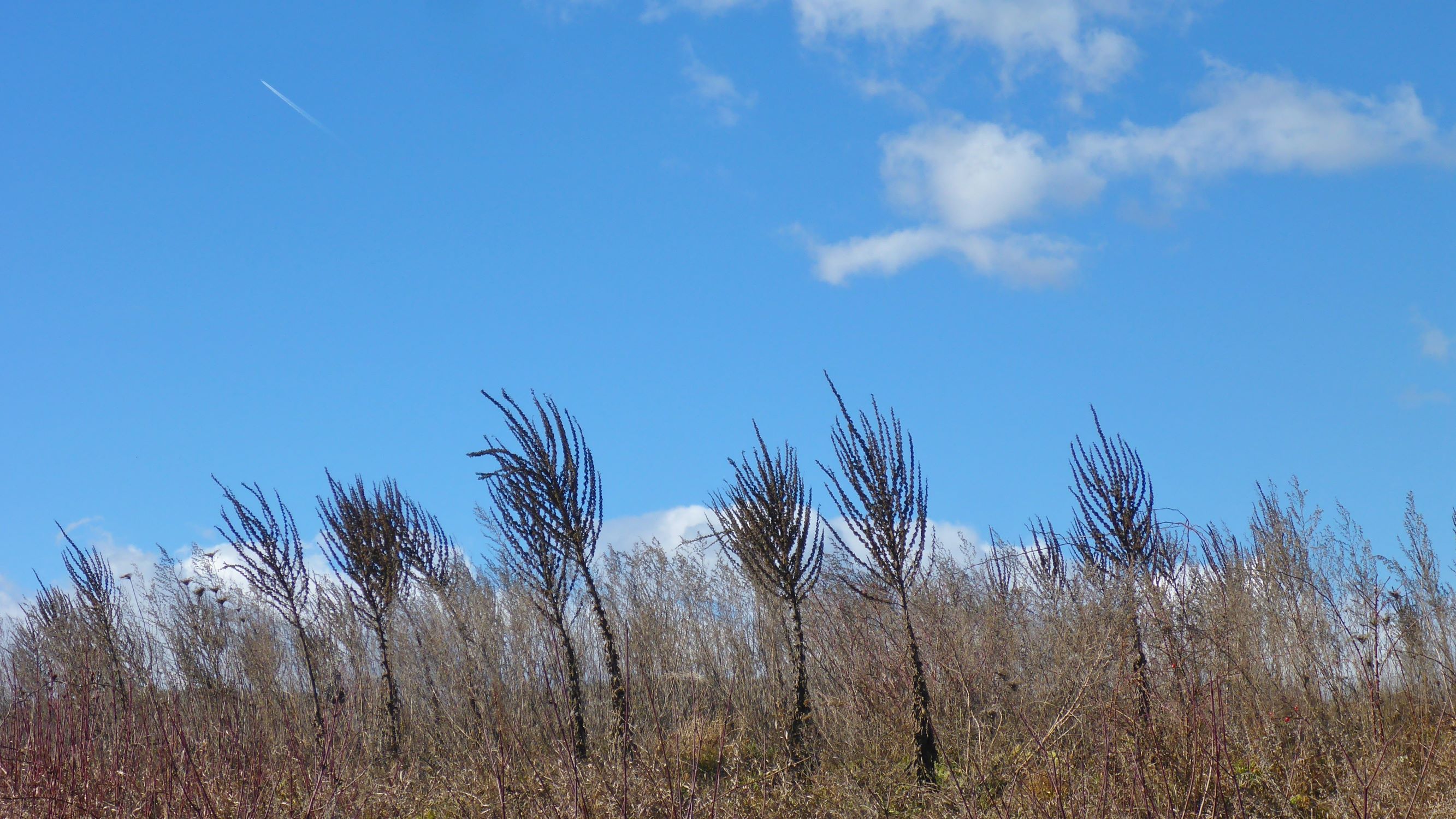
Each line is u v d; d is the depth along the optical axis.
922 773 10.14
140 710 10.30
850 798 9.85
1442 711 9.55
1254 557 12.44
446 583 15.44
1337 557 12.30
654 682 11.89
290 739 10.20
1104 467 11.19
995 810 8.20
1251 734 9.17
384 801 9.83
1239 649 9.88
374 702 12.74
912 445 11.21
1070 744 8.87
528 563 13.42
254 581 14.51
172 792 8.49
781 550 12.34
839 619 12.45
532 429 13.39
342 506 15.76
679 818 8.35
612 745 10.54
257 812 8.66
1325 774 8.59
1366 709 9.80
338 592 15.00
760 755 11.88
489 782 9.37
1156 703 8.58
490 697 10.57
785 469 12.58
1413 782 8.21
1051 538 12.48
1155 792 7.50
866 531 10.91
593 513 13.48
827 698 11.98
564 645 12.57
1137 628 9.70
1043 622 11.59
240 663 12.52
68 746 9.28
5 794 8.47
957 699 10.94
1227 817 7.49
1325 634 10.72
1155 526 10.88
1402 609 11.26
